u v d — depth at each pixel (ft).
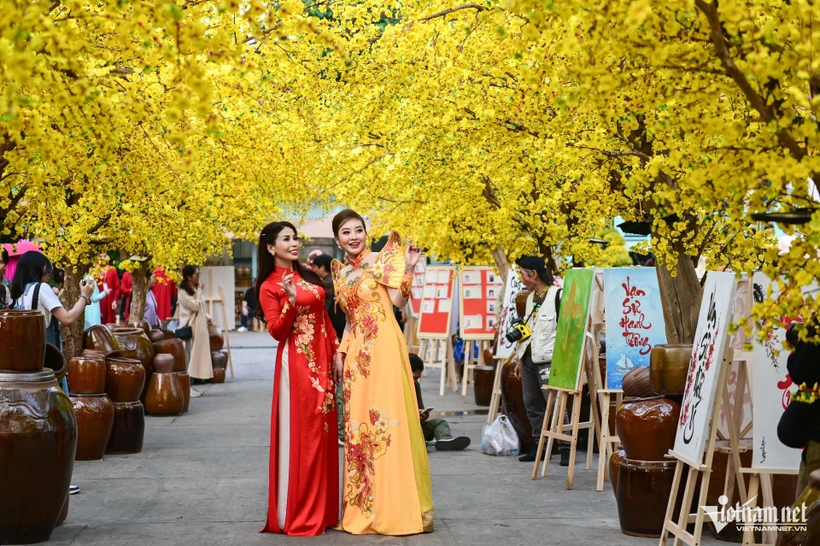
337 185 34.32
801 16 9.53
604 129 18.15
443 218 31.35
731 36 10.12
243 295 105.81
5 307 24.94
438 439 30.50
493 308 47.14
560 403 26.58
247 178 29.58
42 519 18.04
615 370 24.06
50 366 19.40
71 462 18.47
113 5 10.54
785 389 16.38
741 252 20.59
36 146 11.94
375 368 19.20
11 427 17.56
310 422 19.20
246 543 18.38
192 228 29.58
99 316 41.68
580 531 19.30
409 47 21.33
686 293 20.58
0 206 18.53
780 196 11.29
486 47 20.84
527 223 28.45
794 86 9.80
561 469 26.66
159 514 20.93
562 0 10.58
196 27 10.73
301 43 20.61
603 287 24.99
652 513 18.52
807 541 11.64
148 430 34.42
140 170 20.22
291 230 20.01
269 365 64.03
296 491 19.02
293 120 30.19
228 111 25.29
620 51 10.66
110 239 27.76
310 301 19.53
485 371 41.52
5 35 9.68
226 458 28.32
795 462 16.31
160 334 44.68
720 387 16.14
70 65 10.87
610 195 20.65
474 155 24.13
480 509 21.36
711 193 10.80
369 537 18.78
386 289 19.53
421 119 23.29
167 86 13.33
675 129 15.07
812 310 10.03
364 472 19.17
